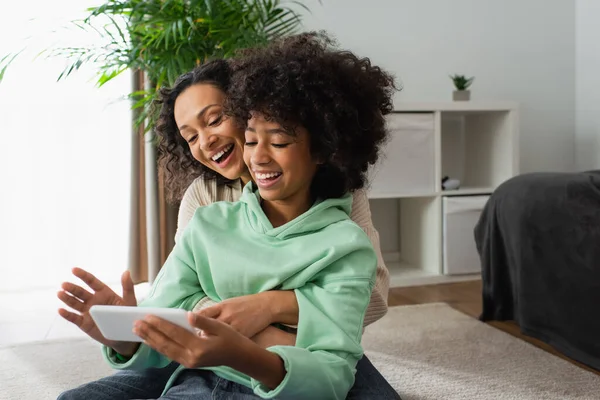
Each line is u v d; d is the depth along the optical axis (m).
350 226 0.92
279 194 0.88
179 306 0.95
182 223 1.24
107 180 3.06
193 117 1.09
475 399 1.56
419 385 1.66
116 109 3.03
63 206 3.03
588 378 1.69
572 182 1.91
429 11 3.23
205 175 1.24
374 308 1.22
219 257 0.92
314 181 0.98
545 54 3.47
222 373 0.87
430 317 2.33
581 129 3.52
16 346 2.11
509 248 2.11
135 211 2.86
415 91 3.23
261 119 0.86
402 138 2.82
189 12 2.29
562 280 1.87
